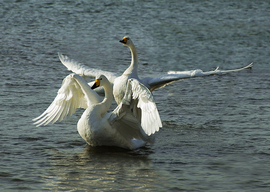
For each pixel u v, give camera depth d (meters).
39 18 37.00
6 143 10.61
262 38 31.56
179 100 15.95
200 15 40.94
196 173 8.90
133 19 37.97
